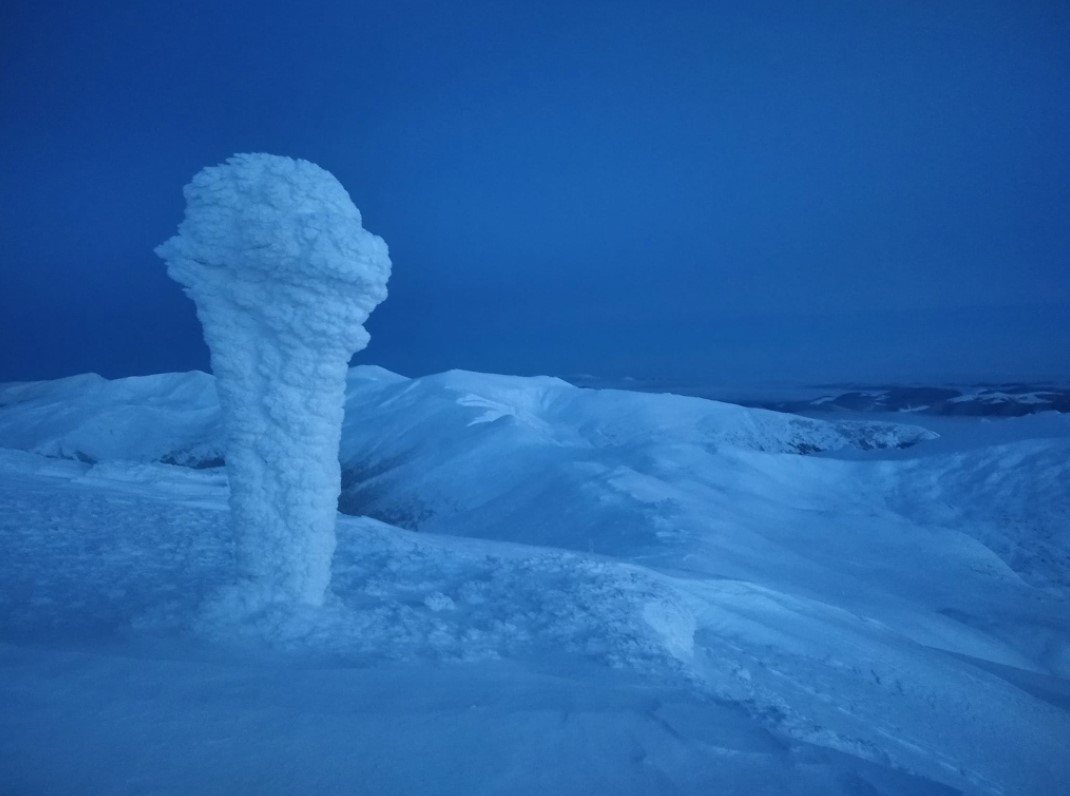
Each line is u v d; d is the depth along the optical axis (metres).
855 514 32.06
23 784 3.13
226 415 5.94
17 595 6.50
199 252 5.59
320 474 6.05
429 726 4.06
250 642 5.40
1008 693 10.29
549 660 5.80
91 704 3.91
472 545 13.62
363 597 7.02
